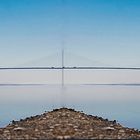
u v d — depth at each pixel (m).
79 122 28.80
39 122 29.00
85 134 25.59
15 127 27.81
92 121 29.61
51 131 26.23
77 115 30.88
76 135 25.25
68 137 24.50
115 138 24.45
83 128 27.22
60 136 24.86
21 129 27.00
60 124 27.97
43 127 27.42
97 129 27.28
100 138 24.23
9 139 23.95
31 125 28.30
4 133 26.16
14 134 25.81
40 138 24.19
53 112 31.83
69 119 29.47
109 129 27.41
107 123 29.48
